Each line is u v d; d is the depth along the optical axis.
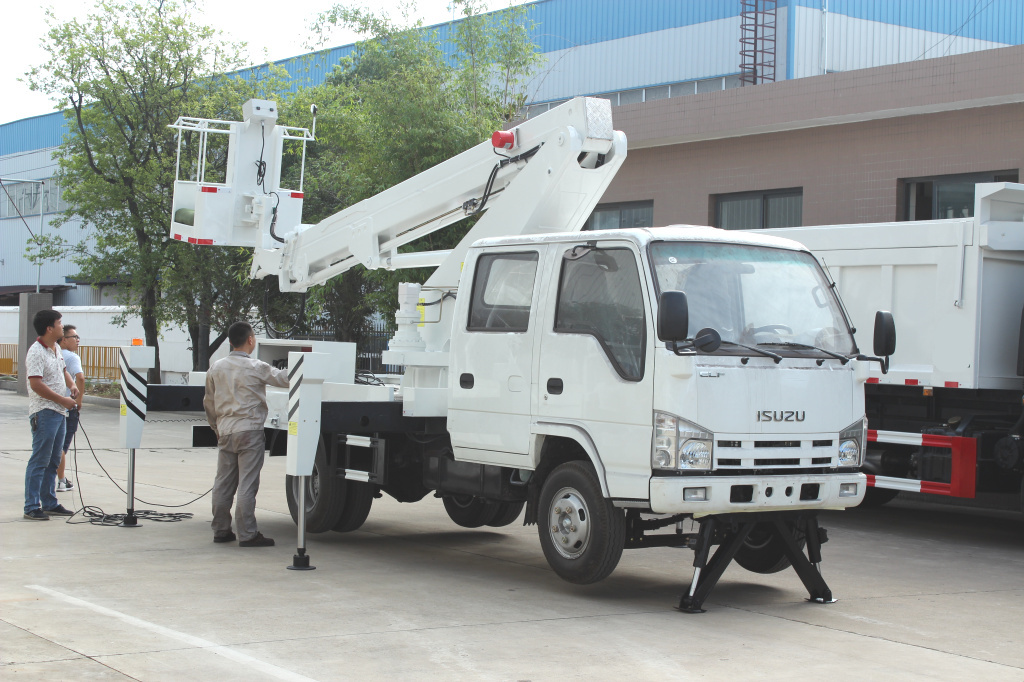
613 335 7.41
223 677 5.43
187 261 27.75
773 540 8.30
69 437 12.64
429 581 8.12
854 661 6.22
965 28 35.62
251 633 6.34
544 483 7.91
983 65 15.68
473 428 8.43
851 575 9.05
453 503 10.70
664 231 7.57
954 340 11.16
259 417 9.37
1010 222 10.96
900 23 34.22
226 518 9.48
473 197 9.50
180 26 29.19
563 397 7.69
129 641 6.07
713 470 7.07
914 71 16.44
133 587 7.51
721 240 7.68
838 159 17.66
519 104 23.03
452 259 9.18
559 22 38.34
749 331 7.46
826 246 12.23
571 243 7.86
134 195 29.12
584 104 8.43
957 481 10.86
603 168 8.69
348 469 9.69
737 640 6.62
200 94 29.55
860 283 11.99
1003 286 11.23
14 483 13.08
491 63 22.70
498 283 8.40
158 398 10.59
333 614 6.90
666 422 7.02
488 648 6.19
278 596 7.38
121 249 30.30
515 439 8.05
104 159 29.27
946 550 10.49
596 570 7.45
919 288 11.50
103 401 30.39
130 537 9.63
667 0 35.44
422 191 9.73
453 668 5.75
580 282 7.74
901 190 17.06
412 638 6.36
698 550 7.36
